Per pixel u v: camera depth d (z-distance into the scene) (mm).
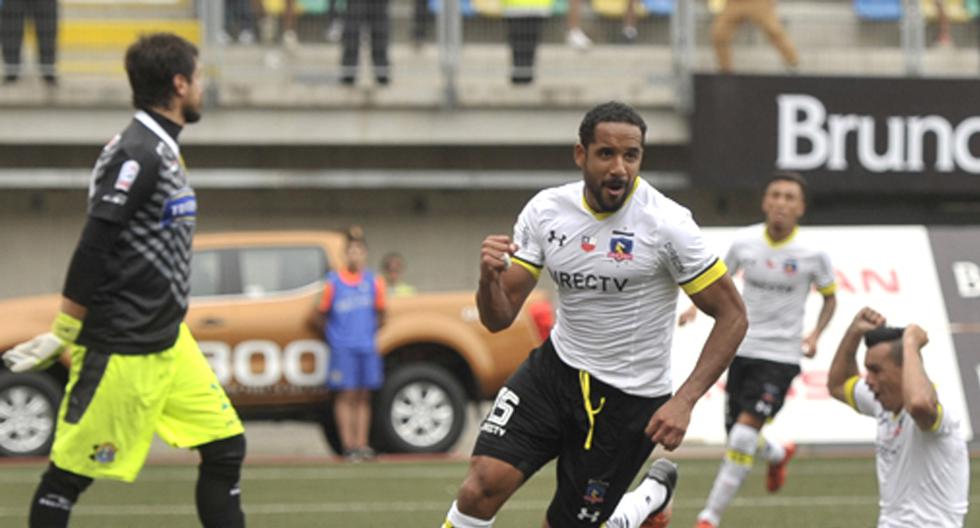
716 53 51031
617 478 17266
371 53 50062
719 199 53156
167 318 17719
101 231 17016
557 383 17188
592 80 51031
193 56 17734
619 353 16969
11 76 49156
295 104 50062
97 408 17422
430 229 52844
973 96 50000
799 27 53000
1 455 38500
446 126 50594
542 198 17031
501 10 51656
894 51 53344
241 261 39969
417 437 40219
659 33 52531
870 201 52000
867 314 20062
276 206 52188
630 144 16094
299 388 39656
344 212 52469
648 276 16672
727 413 28812
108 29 49531
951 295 41844
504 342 40656
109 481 34281
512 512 29016
